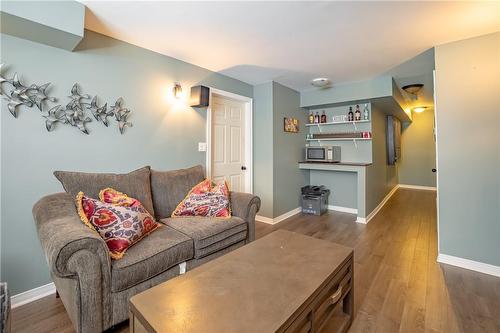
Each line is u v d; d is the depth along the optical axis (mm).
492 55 2184
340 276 1385
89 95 2137
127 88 2396
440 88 2428
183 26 2105
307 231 3391
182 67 2879
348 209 4484
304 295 1078
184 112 2914
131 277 1481
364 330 1504
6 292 1085
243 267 1327
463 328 1512
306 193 4324
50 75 1923
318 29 2160
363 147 4285
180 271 1797
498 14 1901
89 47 2135
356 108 4234
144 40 2363
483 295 1854
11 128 1761
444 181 2420
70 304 1374
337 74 3408
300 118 4508
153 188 2387
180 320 916
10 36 1741
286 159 4105
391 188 6156
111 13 1898
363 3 1782
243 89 3746
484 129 2225
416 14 1918
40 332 1502
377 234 3236
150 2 1759
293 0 1749
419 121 7043
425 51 2615
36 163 1871
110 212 1667
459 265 2338
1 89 1716
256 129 3939
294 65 3049
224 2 1770
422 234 3219
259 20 2014
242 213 2420
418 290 1924
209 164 3191
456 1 1752
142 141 2523
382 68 3160
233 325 893
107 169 2264
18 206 1800
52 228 1409
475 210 2275
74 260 1273
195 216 2355
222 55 2736
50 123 1926
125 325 1557
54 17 1656
